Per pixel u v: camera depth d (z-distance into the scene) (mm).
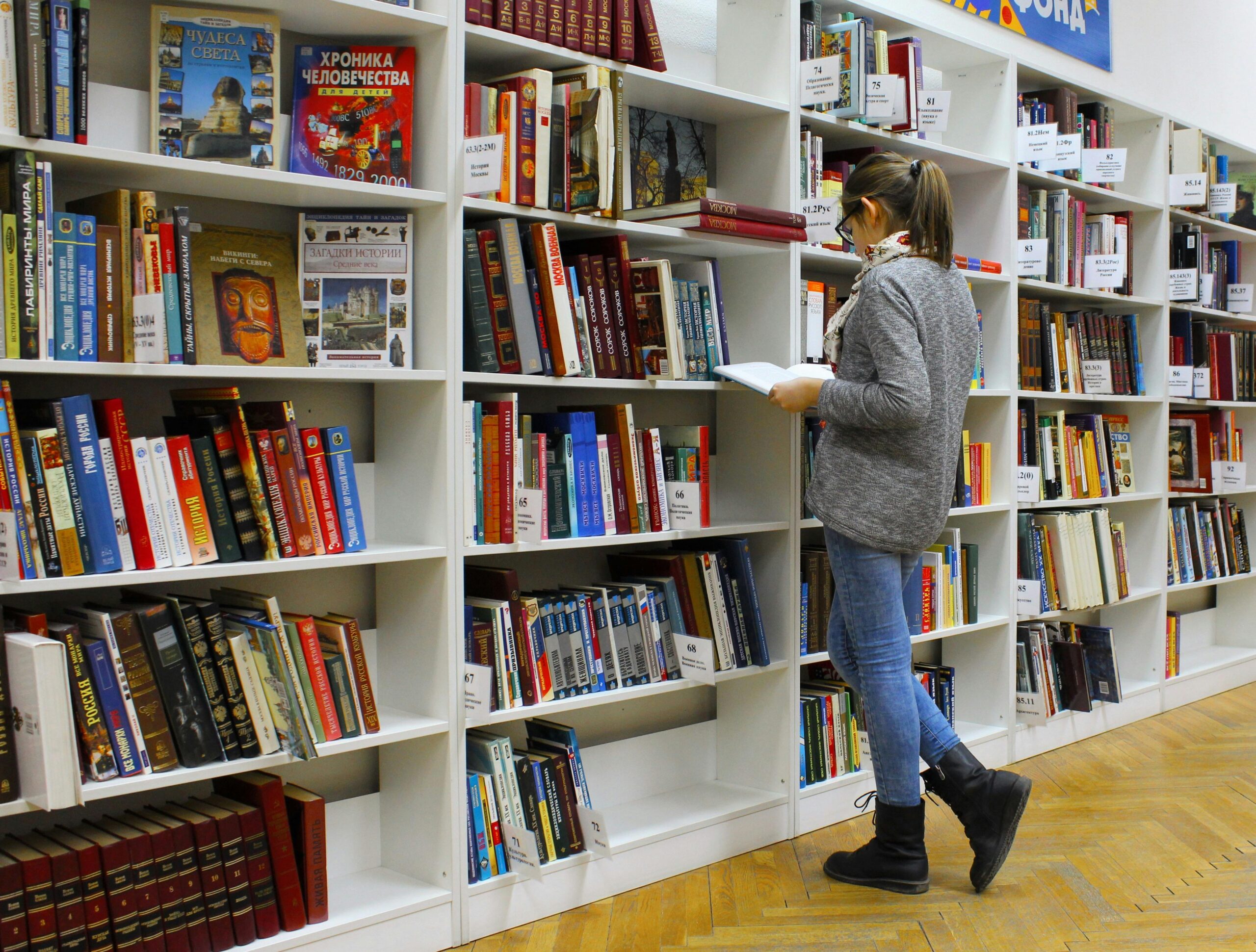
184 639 1787
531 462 2244
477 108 2125
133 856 1720
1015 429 3416
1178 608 4812
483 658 2172
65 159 1669
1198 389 4320
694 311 2553
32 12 1583
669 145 2789
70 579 1622
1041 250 3326
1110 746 3656
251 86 1933
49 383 1901
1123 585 3930
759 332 2766
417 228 2145
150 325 1700
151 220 1718
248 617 1894
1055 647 3672
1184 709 4227
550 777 2301
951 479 2320
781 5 2752
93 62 1916
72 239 1642
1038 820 2879
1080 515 3723
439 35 2066
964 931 2176
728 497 2875
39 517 1614
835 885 2438
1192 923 2215
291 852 1920
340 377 1940
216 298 1917
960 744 2408
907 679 2357
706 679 2465
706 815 2596
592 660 2377
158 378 2025
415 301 2152
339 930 1943
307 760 1842
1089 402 4309
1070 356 3738
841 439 2326
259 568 1833
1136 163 4172
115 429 1702
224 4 1936
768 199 2783
